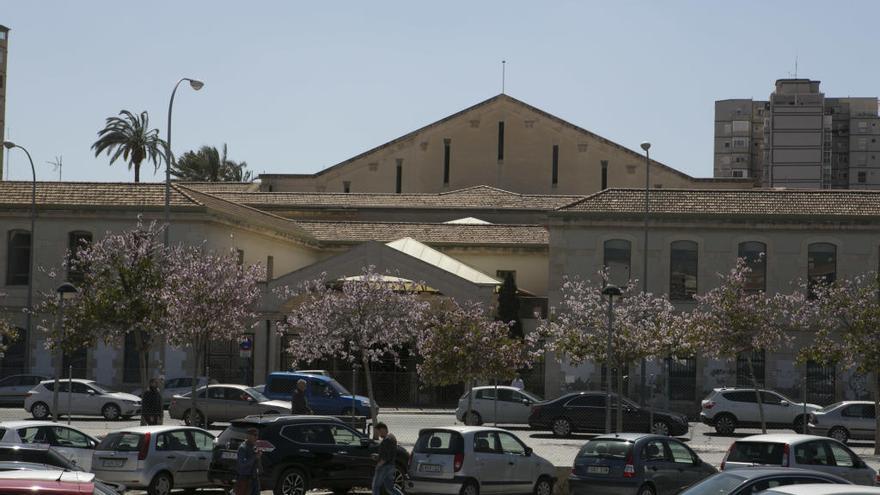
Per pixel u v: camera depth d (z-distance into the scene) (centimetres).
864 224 5222
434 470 2517
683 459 2494
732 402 4338
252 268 3856
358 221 7131
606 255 5328
